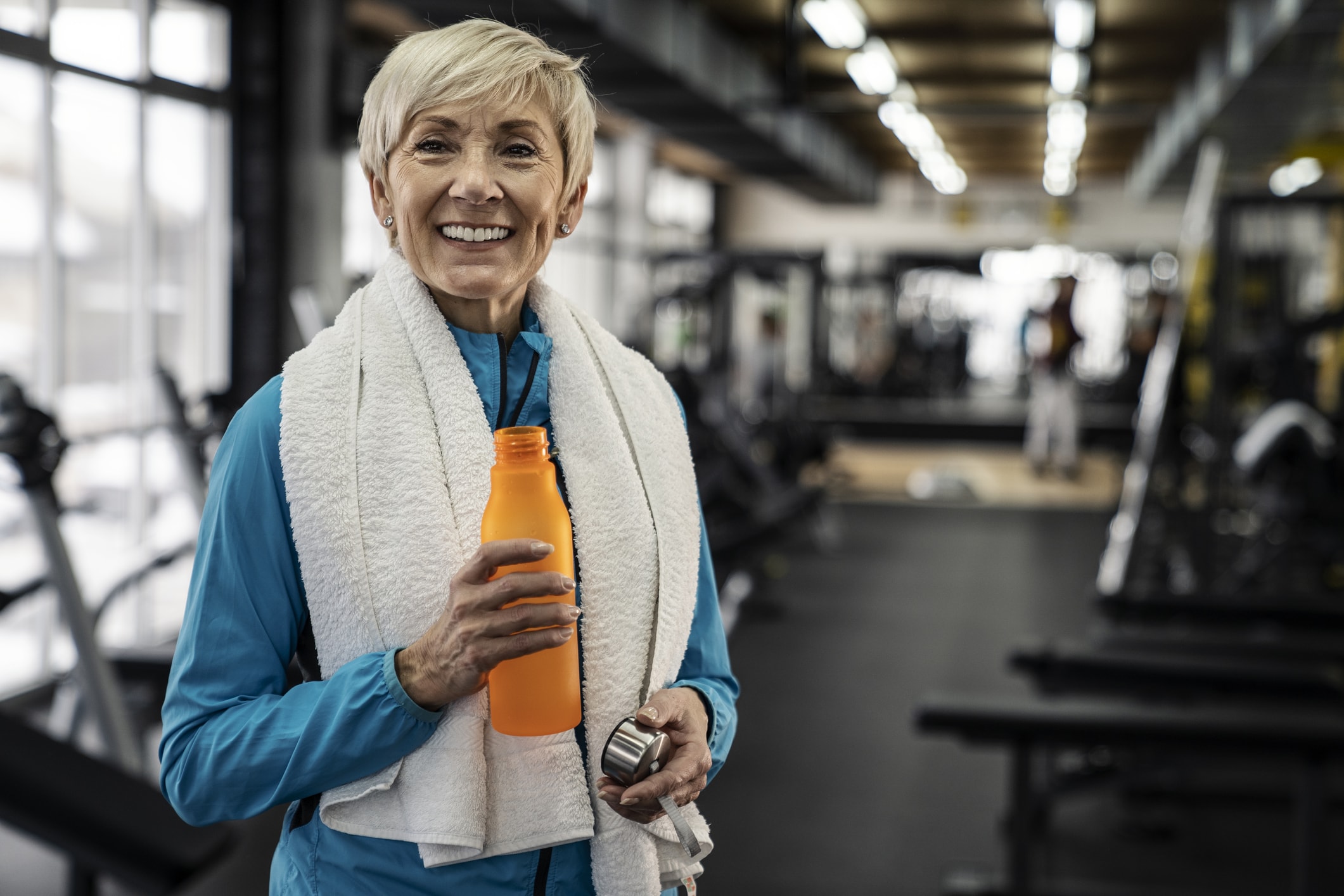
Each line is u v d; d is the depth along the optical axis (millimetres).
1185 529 6535
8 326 4297
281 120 5570
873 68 9641
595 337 1109
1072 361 12297
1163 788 3523
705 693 1050
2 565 4363
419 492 941
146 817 1313
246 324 5559
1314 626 3975
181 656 944
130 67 4820
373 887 954
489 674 926
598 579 1000
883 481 11891
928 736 4152
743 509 6820
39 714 4246
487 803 952
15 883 2916
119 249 4832
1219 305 4934
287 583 961
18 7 4191
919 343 16703
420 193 956
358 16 8500
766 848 3199
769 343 11055
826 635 5668
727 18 8141
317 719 893
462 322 1032
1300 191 4777
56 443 2463
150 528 5051
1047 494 11094
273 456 951
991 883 2875
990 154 14766
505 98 948
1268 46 6801
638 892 977
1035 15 8031
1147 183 13688
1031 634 5715
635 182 14789
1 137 4199
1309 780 2486
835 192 14797
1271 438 5555
